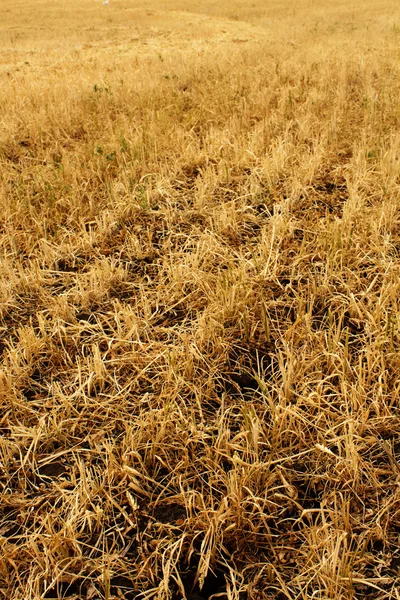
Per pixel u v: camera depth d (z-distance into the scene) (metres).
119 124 7.12
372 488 2.39
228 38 15.45
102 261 4.01
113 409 2.86
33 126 7.05
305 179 5.08
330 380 2.99
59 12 23.70
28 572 2.17
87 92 8.49
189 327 3.43
